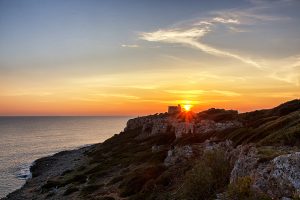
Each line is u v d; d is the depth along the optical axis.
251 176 24.70
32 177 93.62
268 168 23.67
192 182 30.08
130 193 48.25
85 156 121.56
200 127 78.94
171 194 36.81
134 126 158.62
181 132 83.25
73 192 60.38
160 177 45.34
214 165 32.12
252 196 22.56
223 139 56.34
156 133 112.88
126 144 113.56
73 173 85.56
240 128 62.41
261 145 35.88
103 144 139.00
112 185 57.00
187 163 48.34
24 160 131.38
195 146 56.91
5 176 96.31
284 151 28.81
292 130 36.69
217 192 28.34
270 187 22.38
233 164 32.09
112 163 81.06
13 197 68.81
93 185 60.41
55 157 133.38
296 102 75.50
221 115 94.31
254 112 86.00
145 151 85.25
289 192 21.17
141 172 54.09
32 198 65.00
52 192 65.44
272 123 50.12
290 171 22.03
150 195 40.84
